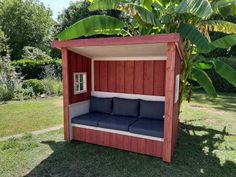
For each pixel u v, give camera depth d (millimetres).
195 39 3688
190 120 6082
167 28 4379
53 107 7430
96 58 5164
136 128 3807
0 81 9008
